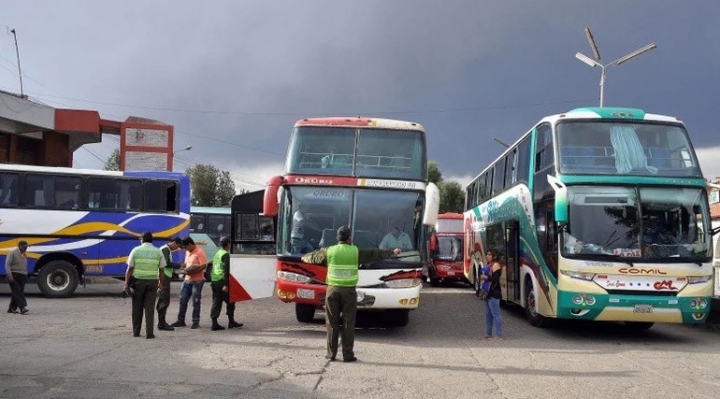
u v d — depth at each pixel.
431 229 14.27
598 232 12.82
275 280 13.53
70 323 13.99
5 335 12.03
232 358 9.93
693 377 9.49
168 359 9.69
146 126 31.75
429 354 11.08
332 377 8.76
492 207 20.55
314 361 9.91
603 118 13.62
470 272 25.02
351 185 13.12
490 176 21.34
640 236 12.77
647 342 13.47
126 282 12.08
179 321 13.91
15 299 15.84
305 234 12.91
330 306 10.16
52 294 20.39
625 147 13.34
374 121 13.65
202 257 13.97
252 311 17.34
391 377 8.88
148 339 11.80
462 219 31.38
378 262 12.57
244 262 13.65
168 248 13.59
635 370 9.99
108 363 9.24
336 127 13.59
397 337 13.23
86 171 21.11
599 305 12.59
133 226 21.34
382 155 13.38
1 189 20.25
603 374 9.59
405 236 12.88
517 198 16.84
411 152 13.45
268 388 7.94
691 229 12.89
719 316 15.20
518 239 16.78
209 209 33.03
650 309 12.55
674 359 11.20
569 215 12.95
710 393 8.36
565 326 15.79
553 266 13.34
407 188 13.17
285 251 12.84
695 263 12.70
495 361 10.55
